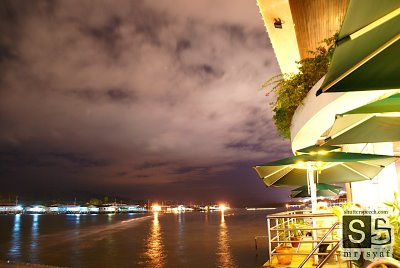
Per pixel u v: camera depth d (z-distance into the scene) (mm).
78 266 19719
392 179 7898
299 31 11070
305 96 8062
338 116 3439
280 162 6434
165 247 28156
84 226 70000
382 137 3758
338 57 1725
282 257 7051
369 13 1582
